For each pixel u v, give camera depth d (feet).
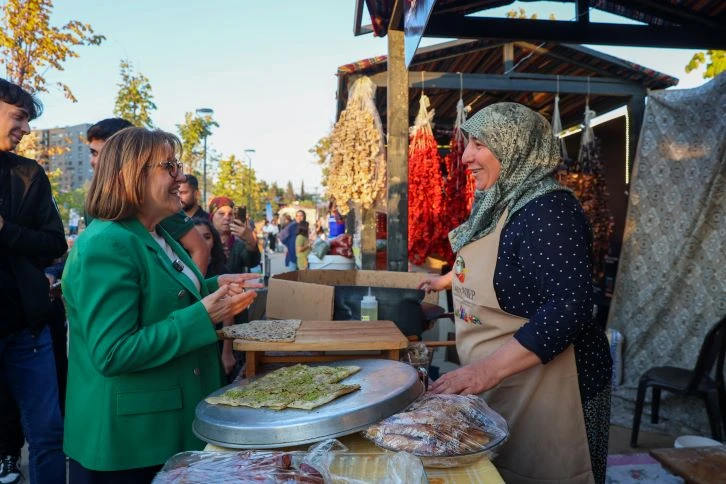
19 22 20.54
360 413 3.74
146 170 4.94
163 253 5.24
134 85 36.24
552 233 4.77
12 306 7.83
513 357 4.61
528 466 5.23
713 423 10.67
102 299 4.50
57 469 8.33
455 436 3.84
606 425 5.45
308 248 37.14
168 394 4.92
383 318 6.97
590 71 17.81
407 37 8.89
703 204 12.76
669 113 13.80
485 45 16.06
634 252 14.51
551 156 5.20
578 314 4.57
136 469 4.82
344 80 14.83
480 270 5.35
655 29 10.73
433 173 15.39
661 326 13.80
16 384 8.10
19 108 7.71
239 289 5.08
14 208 7.89
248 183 83.71
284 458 3.34
